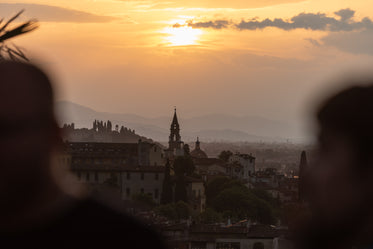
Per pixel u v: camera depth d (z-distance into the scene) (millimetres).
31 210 5188
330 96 4863
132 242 5328
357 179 4816
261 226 102500
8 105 5086
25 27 7457
